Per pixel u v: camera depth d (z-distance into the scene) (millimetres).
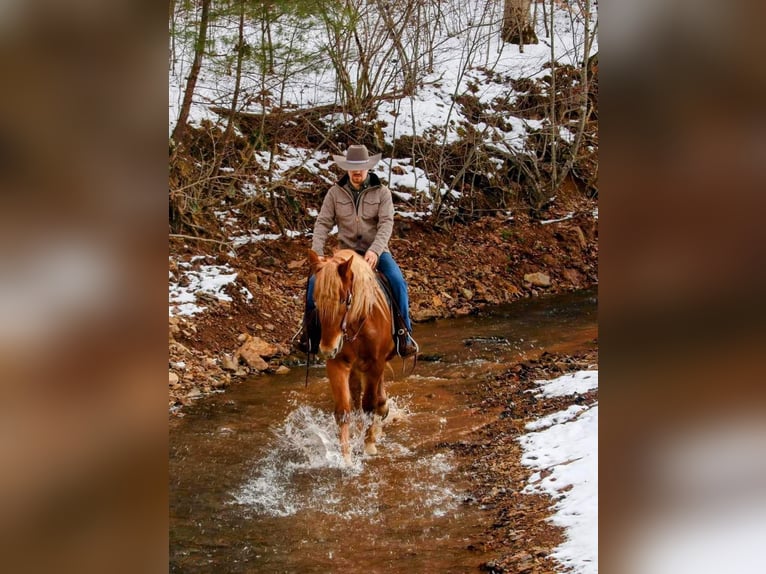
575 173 15547
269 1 10383
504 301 12000
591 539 3955
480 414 6855
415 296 11320
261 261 11109
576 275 13164
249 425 6898
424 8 15227
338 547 4551
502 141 14766
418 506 5062
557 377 7707
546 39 18266
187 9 10086
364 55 13562
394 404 7359
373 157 6270
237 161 12258
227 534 4789
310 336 6035
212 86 12727
